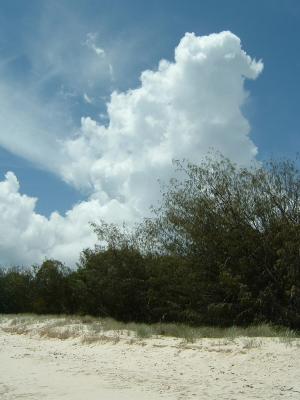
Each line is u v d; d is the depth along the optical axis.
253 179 25.91
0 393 12.67
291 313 23.59
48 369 17.09
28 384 13.99
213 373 15.32
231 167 26.84
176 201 28.03
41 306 51.00
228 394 12.12
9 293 59.88
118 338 23.42
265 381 13.72
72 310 47.56
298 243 23.50
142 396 11.95
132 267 35.09
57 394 12.38
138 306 34.75
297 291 23.36
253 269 25.12
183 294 29.66
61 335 28.16
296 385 13.00
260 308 24.69
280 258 23.86
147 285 34.12
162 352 19.33
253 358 16.09
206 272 26.86
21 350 24.05
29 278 58.72
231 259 25.83
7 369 17.25
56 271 50.16
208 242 26.56
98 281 37.19
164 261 30.44
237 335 20.38
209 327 25.12
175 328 24.81
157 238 29.70
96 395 12.16
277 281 24.42
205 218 26.86
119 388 13.13
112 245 36.19
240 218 25.81
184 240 28.31
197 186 27.17
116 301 35.53
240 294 24.70
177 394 12.19
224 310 25.78
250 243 25.12
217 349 17.91
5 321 41.75
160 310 31.66
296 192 25.11
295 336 19.92
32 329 33.69
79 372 16.28
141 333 23.73
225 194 26.59
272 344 17.33
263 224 25.44
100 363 18.64
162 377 15.03
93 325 29.27
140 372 16.17
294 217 24.80
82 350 22.81
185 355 18.17
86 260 41.38
